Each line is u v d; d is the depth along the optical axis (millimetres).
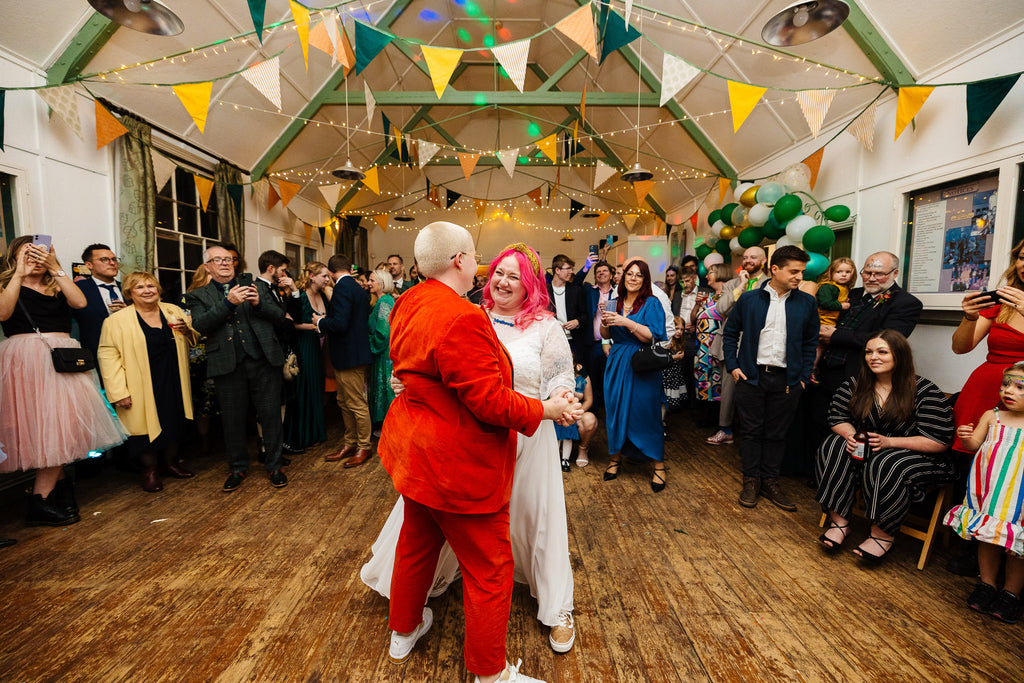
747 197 4453
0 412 2215
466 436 1149
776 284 2607
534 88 7633
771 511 2576
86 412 2420
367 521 2420
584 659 1497
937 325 3094
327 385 4051
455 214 9828
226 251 2779
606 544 2221
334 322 3064
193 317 2729
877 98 3146
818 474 2229
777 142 4711
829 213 3484
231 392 2795
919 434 2049
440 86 2779
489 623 1227
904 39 3018
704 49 4305
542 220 9875
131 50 3389
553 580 1538
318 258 7578
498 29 6309
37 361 2299
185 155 4434
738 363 2707
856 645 1560
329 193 5078
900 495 1938
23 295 2342
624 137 6664
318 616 1689
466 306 1132
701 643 1570
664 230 8375
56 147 3162
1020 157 2508
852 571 1999
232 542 2207
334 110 5617
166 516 2479
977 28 2684
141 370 2730
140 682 1390
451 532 1231
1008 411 1756
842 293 3049
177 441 2945
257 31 2580
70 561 2043
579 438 3311
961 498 2227
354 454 3385
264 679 1406
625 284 2842
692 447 3729
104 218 3545
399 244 9938
